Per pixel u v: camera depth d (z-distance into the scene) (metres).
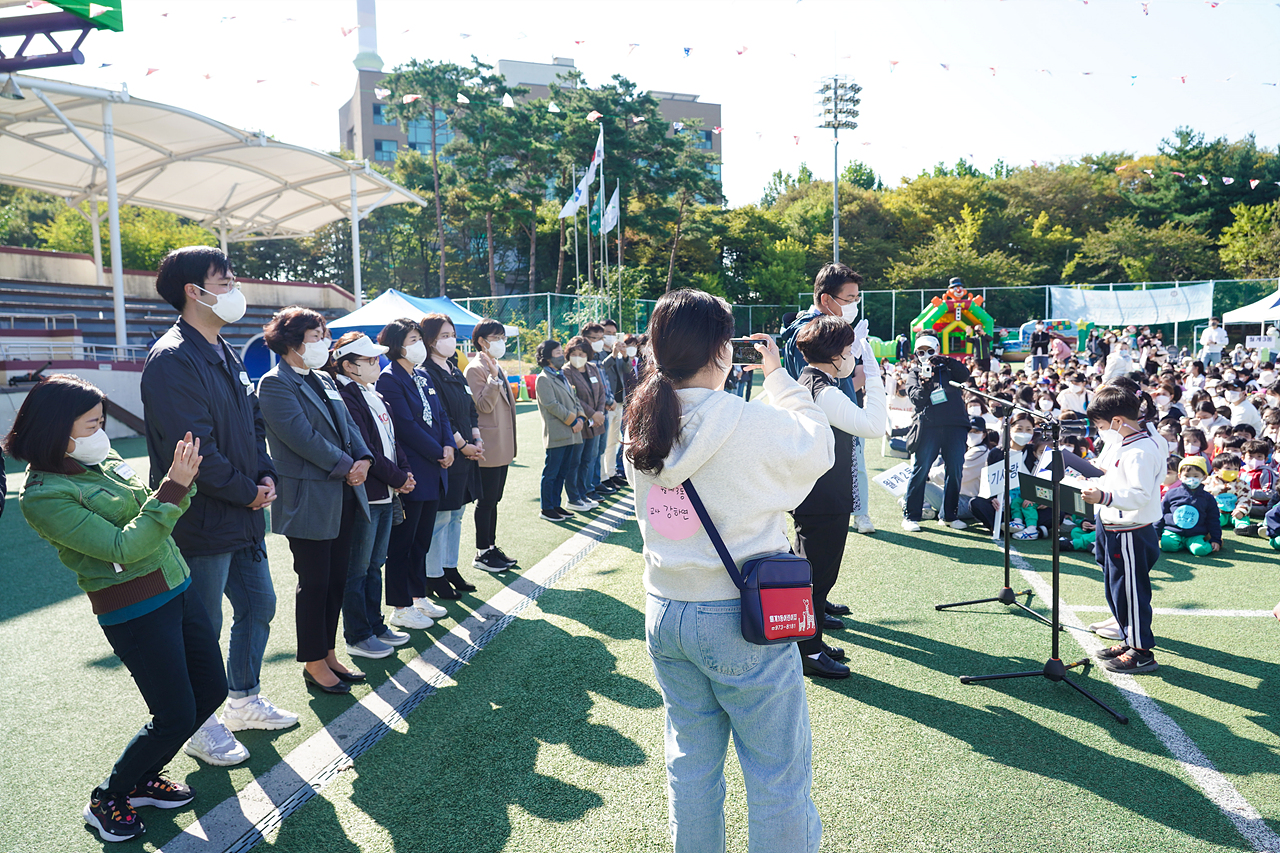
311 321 3.28
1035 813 2.44
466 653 3.83
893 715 3.12
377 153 56.53
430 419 4.30
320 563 3.33
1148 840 2.29
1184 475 5.54
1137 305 30.19
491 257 37.47
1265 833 2.32
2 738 3.04
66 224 35.16
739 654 1.68
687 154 38.03
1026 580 4.90
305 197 23.17
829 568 3.52
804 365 3.82
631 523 6.70
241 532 2.80
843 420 3.17
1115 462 3.42
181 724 2.37
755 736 1.72
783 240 47.75
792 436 1.71
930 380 6.17
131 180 20.69
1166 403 8.16
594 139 34.41
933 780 2.64
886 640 3.94
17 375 12.74
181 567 2.46
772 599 1.63
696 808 1.77
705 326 1.73
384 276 42.59
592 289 28.56
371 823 2.46
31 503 2.17
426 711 3.21
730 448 1.67
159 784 2.57
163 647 2.33
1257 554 5.42
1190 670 3.50
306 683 3.50
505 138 33.75
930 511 6.83
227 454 2.79
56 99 14.59
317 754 2.89
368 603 3.92
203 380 2.70
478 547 5.30
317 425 3.31
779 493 1.71
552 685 3.43
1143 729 2.96
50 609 4.58
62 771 2.80
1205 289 29.16
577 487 7.29
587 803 2.53
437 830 2.41
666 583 1.74
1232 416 8.20
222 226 24.48
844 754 2.82
